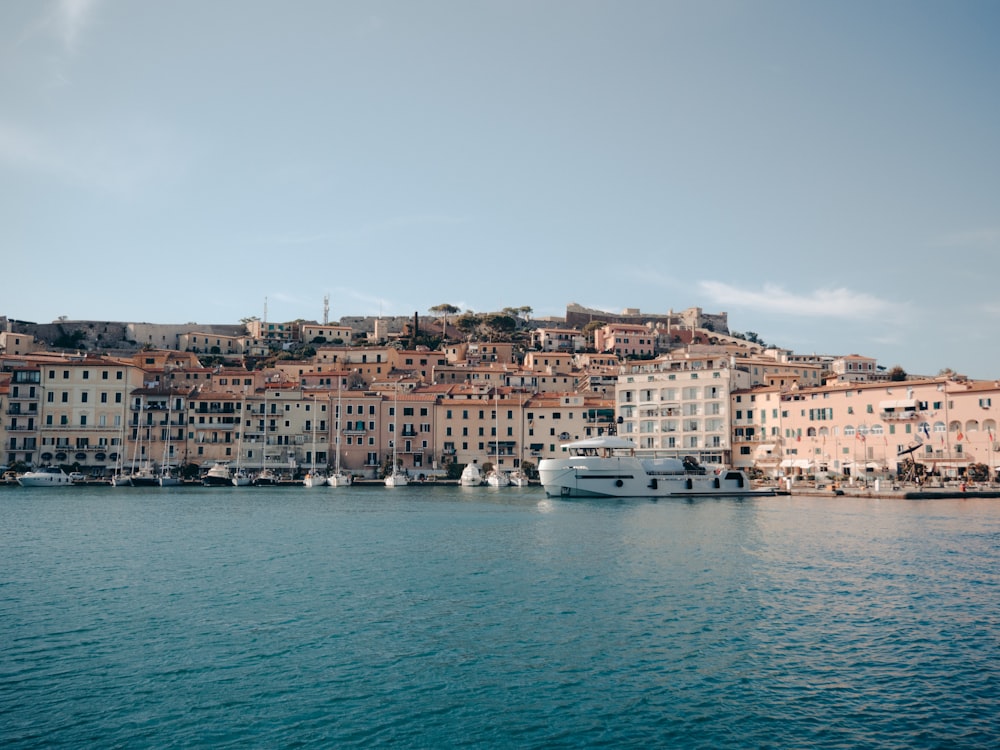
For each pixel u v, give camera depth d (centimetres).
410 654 3472
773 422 15888
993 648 3547
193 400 17488
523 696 3003
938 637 3719
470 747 2598
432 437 18162
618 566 5528
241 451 17512
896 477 13688
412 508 10481
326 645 3594
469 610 4219
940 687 3077
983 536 7088
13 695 2991
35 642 3625
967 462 13088
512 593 4634
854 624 3941
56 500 11844
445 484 16938
